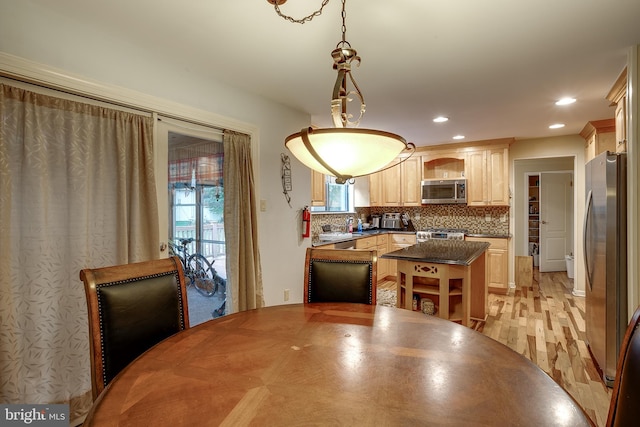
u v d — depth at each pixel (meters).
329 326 1.46
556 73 2.50
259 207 3.06
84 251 1.84
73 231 1.82
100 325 1.29
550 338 3.08
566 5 1.69
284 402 0.87
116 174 2.02
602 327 2.37
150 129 2.20
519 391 0.91
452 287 3.02
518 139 4.94
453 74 2.53
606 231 2.29
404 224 6.07
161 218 2.32
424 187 5.42
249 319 1.56
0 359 1.56
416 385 0.95
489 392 0.91
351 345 1.24
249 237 2.83
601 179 2.39
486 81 2.67
